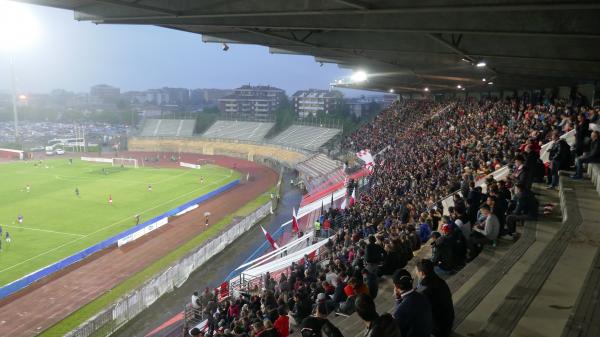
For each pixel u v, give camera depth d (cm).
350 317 1182
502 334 725
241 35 2609
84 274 3769
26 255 4119
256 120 14888
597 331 657
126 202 6494
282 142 12238
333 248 2497
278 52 3341
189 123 15562
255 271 2934
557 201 1638
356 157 7312
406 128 7488
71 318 2984
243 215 5847
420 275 777
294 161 10338
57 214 5694
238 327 1588
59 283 3569
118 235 4647
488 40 2273
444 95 9881
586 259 1003
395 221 2198
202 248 4028
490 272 1039
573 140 2350
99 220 5444
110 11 1952
